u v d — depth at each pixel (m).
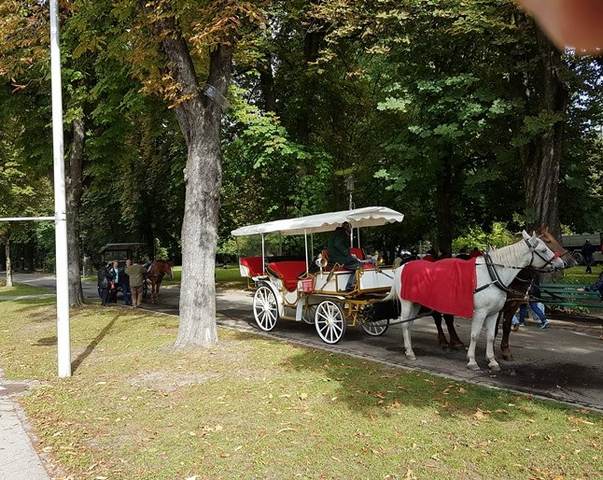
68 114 17.58
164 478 4.95
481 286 8.84
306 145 22.41
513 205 20.55
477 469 4.96
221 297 23.08
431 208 24.64
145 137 23.75
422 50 17.66
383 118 22.52
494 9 14.82
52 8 9.38
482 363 9.47
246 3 9.20
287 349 10.55
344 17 16.33
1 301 24.73
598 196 19.36
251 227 14.55
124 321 15.77
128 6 10.52
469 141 18.14
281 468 5.07
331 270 11.74
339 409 6.76
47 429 6.46
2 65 12.88
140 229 36.06
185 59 10.62
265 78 23.92
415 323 14.34
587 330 12.77
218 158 11.23
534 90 16.64
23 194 32.59
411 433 5.91
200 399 7.37
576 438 5.68
